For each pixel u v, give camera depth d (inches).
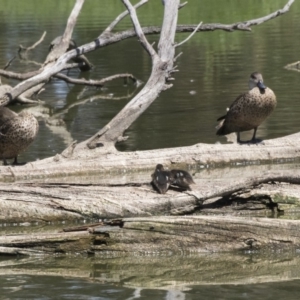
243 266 368.5
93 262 379.6
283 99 836.0
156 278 350.9
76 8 848.3
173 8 681.6
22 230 431.8
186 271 362.0
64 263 377.7
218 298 320.2
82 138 692.7
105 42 728.3
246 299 317.4
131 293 328.5
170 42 659.4
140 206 435.5
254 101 579.2
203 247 387.9
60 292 329.4
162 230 387.5
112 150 567.8
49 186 449.4
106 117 794.8
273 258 381.4
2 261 381.4
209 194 435.2
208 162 574.6
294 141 597.6
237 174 551.8
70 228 391.2
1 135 536.4
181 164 569.6
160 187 443.5
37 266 372.2
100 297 322.0
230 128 607.5
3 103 666.8
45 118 801.6
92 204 438.6
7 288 335.3
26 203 440.1
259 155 585.6
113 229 388.8
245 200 439.5
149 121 758.5
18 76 792.3
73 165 545.6
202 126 725.9
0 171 532.1
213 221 387.2
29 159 614.5
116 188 448.8
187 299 319.0
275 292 327.0
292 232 387.5
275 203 438.3
